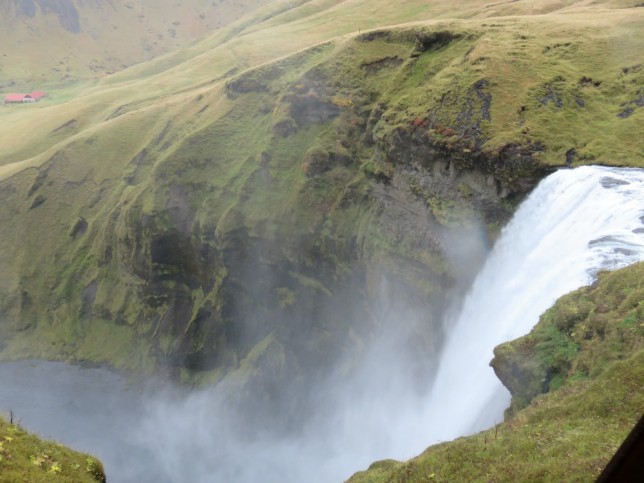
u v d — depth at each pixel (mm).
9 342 101875
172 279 89938
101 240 101750
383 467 30219
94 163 111625
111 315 97375
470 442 23281
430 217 58406
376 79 78500
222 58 145625
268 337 79125
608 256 31922
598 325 25672
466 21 76062
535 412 22672
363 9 145000
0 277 107750
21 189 113938
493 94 56844
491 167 51875
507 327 39219
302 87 82125
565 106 53969
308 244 74688
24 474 20062
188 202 88125
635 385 20250
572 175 44344
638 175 41844
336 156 76062
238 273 81375
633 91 53031
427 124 59812
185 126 103875
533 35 65250
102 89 195000
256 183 82125
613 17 66688
